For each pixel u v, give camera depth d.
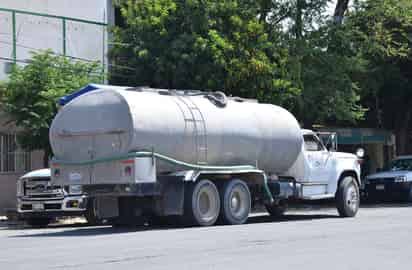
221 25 27.36
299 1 31.30
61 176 18.67
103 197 19.12
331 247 13.90
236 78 26.73
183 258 12.30
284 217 23.67
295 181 22.05
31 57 27.06
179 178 18.55
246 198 20.12
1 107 26.36
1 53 27.70
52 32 29.17
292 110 30.70
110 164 17.91
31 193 22.23
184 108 19.02
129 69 28.16
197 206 18.80
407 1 33.75
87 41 30.14
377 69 36.03
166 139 18.25
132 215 19.11
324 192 22.55
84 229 19.42
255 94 27.52
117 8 33.22
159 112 18.28
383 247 13.96
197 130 19.05
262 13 31.36
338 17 33.12
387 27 34.69
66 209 22.00
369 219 21.30
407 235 16.06
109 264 11.62
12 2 28.59
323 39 31.42
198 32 27.16
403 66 37.22
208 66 26.59
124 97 17.88
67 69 25.72
